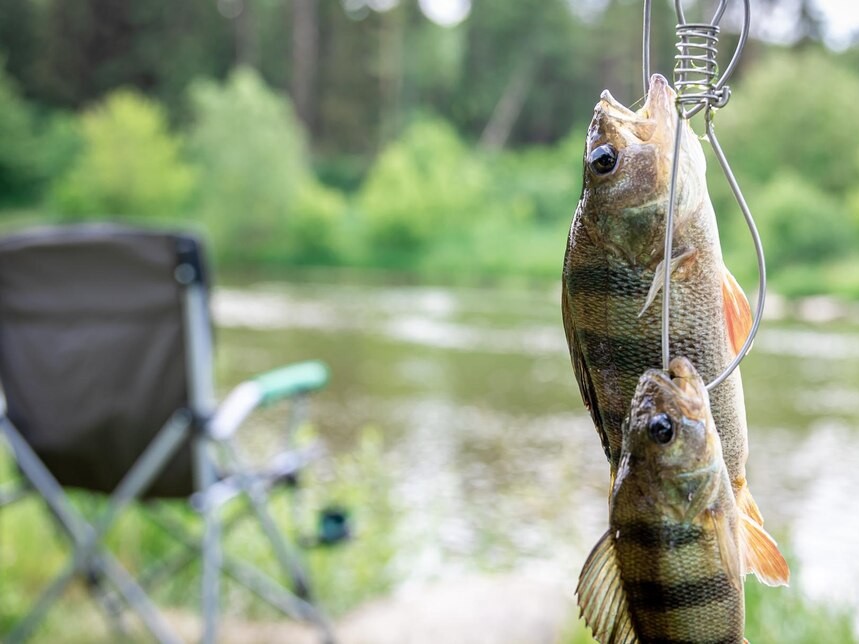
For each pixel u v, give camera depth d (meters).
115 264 3.65
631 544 1.25
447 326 18.73
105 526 3.80
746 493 1.35
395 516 6.27
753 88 36.53
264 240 37.84
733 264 25.33
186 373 3.65
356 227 38.19
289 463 4.00
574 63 54.41
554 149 52.72
